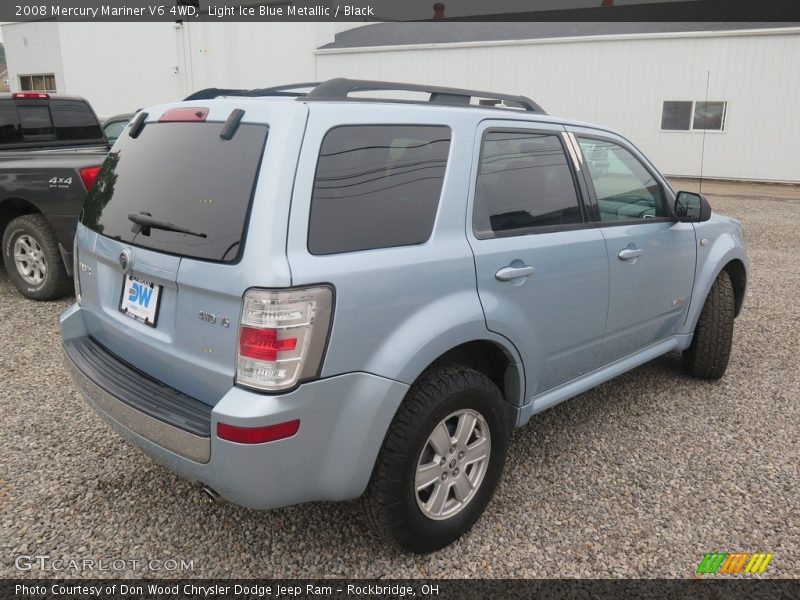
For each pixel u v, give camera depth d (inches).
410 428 90.3
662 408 154.4
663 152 685.3
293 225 80.0
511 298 105.4
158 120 100.7
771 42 613.3
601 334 129.3
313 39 808.9
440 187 97.7
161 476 120.3
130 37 856.3
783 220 447.2
